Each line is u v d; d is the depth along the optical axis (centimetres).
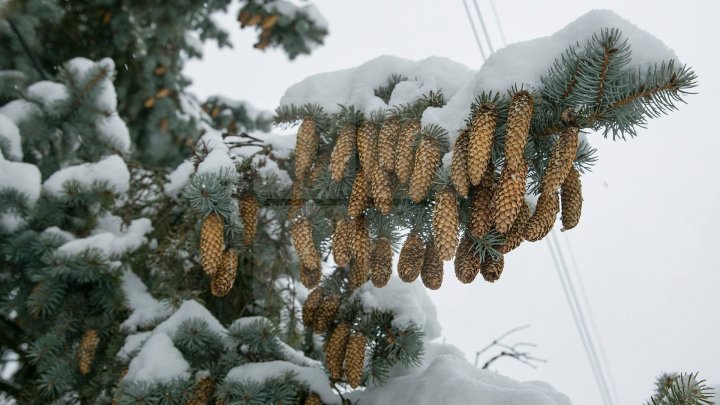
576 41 206
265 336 288
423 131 215
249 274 369
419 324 295
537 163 218
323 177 257
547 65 212
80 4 495
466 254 205
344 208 271
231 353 285
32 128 381
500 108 200
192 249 310
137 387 260
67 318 323
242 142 325
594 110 201
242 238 267
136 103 553
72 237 342
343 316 291
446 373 282
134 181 370
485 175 204
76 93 380
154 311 329
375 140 240
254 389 259
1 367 397
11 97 402
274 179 296
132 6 509
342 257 246
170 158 587
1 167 336
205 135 308
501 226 184
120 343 318
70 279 329
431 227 236
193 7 532
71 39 512
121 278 335
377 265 247
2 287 351
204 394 269
